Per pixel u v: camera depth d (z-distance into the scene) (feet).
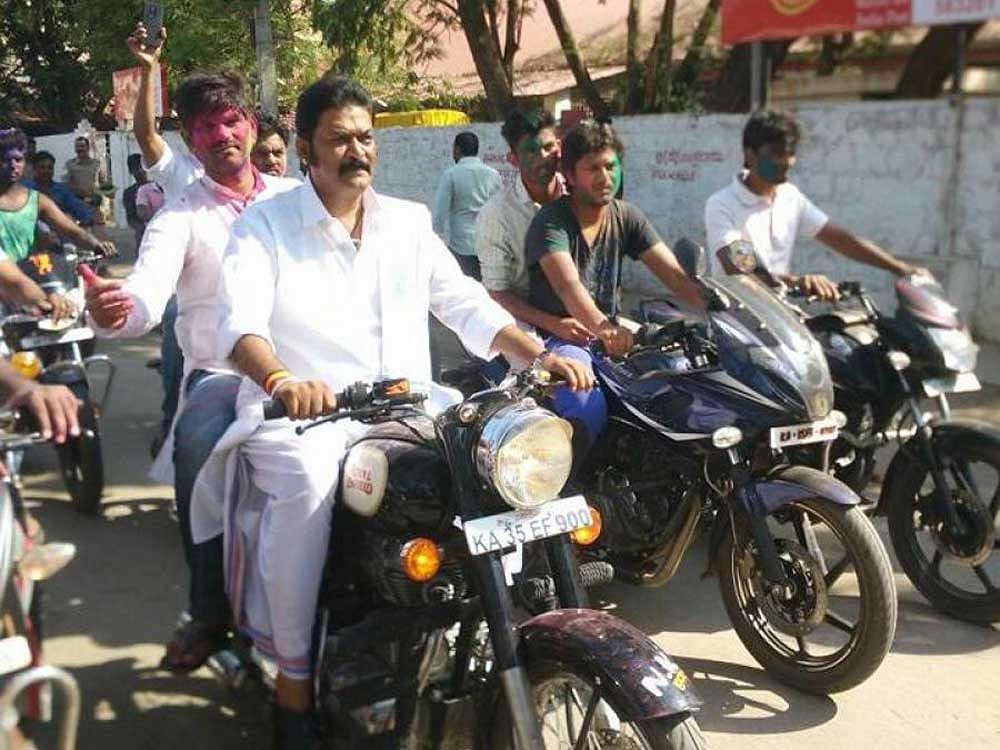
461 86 59.11
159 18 15.21
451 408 8.13
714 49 40.52
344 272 9.32
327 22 43.32
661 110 39.32
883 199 27.32
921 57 31.91
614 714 7.70
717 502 11.47
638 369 11.86
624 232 13.33
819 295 12.86
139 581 13.97
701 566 14.33
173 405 16.42
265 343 8.71
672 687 7.03
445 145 42.45
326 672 8.43
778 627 10.99
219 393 10.48
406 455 8.16
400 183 45.50
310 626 8.66
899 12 26.76
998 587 12.56
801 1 28.86
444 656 8.40
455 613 8.23
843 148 27.99
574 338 12.46
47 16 85.87
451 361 25.52
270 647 8.89
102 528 15.85
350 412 7.98
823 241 14.98
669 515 11.52
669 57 39.45
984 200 25.22
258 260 9.08
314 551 8.56
